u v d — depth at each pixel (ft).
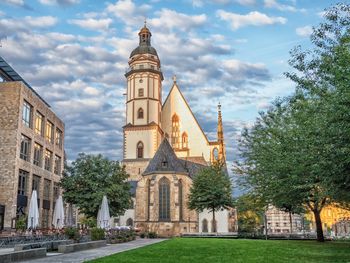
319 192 98.12
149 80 319.68
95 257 69.41
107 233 136.26
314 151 67.97
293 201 112.68
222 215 270.87
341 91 56.44
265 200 123.85
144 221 252.83
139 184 261.03
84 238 112.57
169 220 247.50
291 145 86.89
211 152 327.67
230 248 87.71
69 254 77.66
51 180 188.85
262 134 115.14
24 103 154.20
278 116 109.60
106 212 142.51
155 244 110.42
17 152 144.46
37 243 82.64
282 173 100.01
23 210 150.61
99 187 165.68
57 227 133.49
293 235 163.84
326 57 62.90
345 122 55.42
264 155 111.04
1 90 148.05
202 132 331.16
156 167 256.93
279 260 58.85
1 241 93.91
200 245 100.22
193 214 257.75
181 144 331.57
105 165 169.68
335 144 58.80
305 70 68.23
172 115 337.31
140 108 316.60
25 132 154.10
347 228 272.51
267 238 153.28
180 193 256.32
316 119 65.77
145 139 309.22
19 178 148.97
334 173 64.54
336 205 116.88
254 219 339.98
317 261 57.00
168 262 55.98
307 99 78.33
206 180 220.64
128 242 143.54
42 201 174.29
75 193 163.53
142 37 335.47
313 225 395.96
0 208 137.90
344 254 70.03
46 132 184.14
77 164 168.66
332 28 63.46
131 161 306.76
